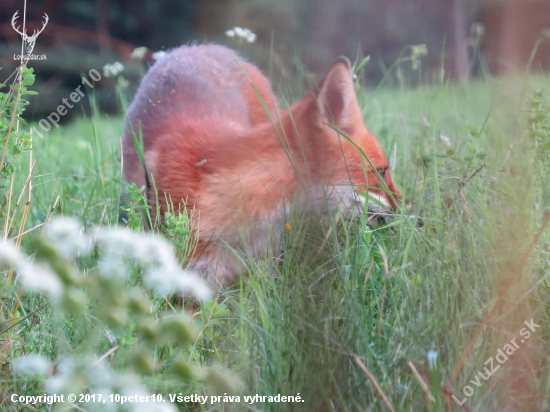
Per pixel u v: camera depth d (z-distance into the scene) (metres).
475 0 22.02
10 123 4.52
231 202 5.74
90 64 25.14
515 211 4.63
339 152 5.97
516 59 11.08
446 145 6.78
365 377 3.72
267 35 28.02
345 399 3.67
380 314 4.11
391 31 27.62
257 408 3.73
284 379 3.87
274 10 27.75
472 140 6.74
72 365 2.86
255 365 4.02
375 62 25.08
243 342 4.15
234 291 5.36
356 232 5.46
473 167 6.06
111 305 2.72
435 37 27.16
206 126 6.21
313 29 27.78
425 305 4.29
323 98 5.90
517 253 4.30
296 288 4.45
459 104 9.85
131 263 4.51
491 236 4.68
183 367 2.72
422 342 3.91
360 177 6.08
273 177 5.82
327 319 4.00
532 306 4.48
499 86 7.91
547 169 5.68
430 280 4.45
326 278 4.61
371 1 27.62
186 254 5.43
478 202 5.34
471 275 4.53
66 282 2.65
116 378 2.77
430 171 6.31
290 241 5.08
